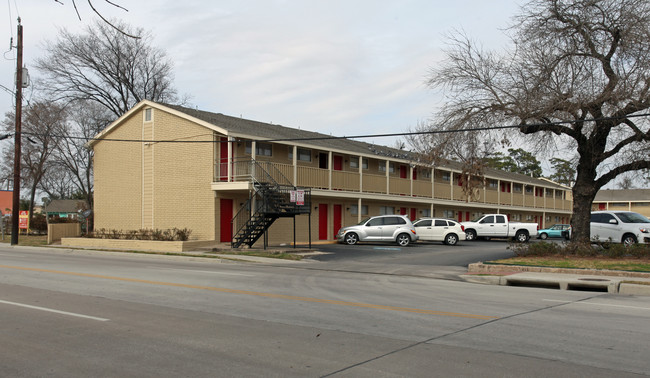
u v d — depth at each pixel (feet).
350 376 18.56
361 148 116.16
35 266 57.93
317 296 37.52
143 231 92.89
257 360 20.61
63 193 239.09
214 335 24.88
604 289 45.11
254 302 34.45
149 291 39.01
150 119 97.19
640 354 21.66
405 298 37.04
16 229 103.04
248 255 73.46
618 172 63.46
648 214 217.97
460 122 64.44
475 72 64.23
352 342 23.56
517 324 27.73
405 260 69.00
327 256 74.33
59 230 107.04
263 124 112.68
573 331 26.08
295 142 94.02
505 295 39.55
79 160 155.94
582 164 64.69
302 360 20.59
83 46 137.18
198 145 89.10
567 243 66.59
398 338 24.38
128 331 25.71
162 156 94.79
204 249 81.66
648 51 55.42
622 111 56.90
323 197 103.45
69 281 44.55
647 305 35.17
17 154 102.94
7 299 35.04
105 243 93.09
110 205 104.37
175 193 92.32
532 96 59.11
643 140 60.44
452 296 38.47
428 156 67.67
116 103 145.89
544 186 179.52
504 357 21.08
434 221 100.53
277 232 96.02
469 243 105.09
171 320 28.35
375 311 31.37
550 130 62.03
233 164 86.02
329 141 112.37
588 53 59.31
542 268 53.67
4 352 21.95
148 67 147.95
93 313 30.22
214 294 37.81
